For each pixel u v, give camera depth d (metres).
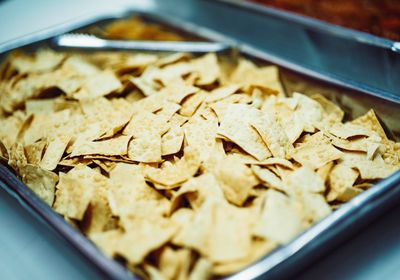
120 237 0.33
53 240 0.38
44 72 0.57
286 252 0.30
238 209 0.34
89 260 0.30
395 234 0.37
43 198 0.39
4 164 0.43
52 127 0.47
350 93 0.47
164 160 0.41
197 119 0.44
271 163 0.38
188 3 0.70
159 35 0.66
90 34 0.65
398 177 0.35
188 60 0.56
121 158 0.41
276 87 0.50
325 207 0.34
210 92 0.51
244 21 0.64
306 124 0.44
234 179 0.35
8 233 0.40
